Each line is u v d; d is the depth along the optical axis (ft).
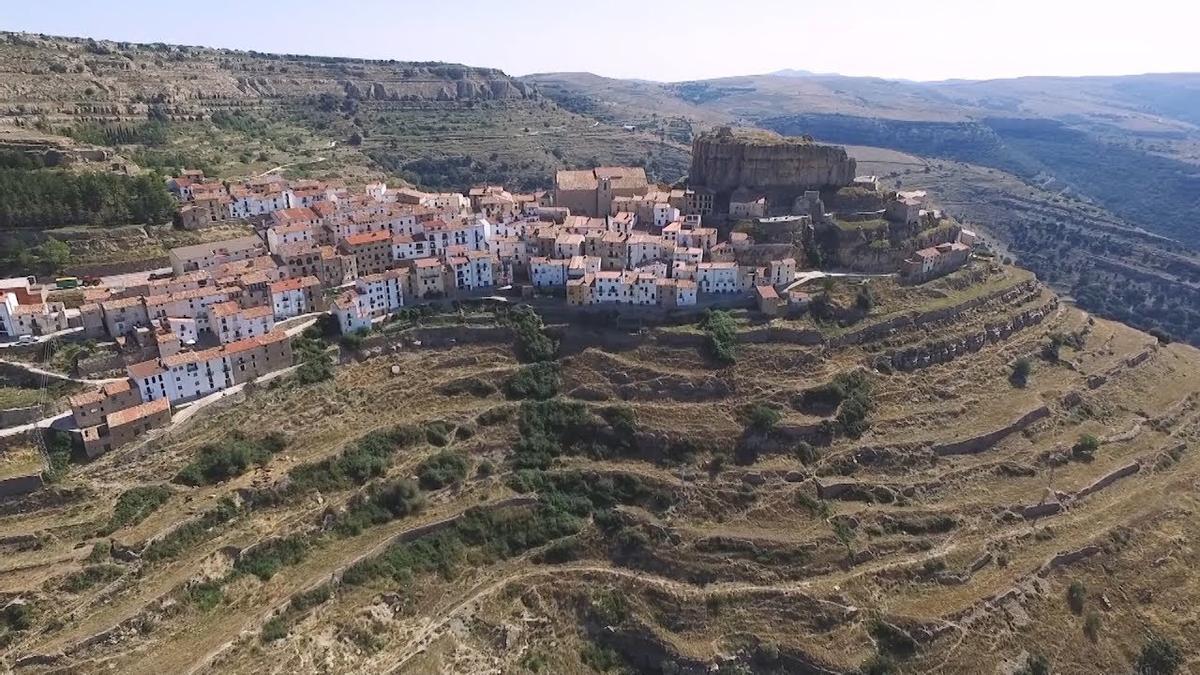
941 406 503.20
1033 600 388.37
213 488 370.73
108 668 295.28
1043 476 467.93
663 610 375.25
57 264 480.23
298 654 318.24
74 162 566.77
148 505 352.49
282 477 382.01
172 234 540.11
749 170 638.53
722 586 385.91
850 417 475.31
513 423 460.14
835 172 645.51
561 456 451.12
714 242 584.40
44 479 343.87
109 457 360.89
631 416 461.37
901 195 651.66
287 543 363.56
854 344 527.40
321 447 411.54
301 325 470.39
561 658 357.00
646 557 399.03
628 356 496.23
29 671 286.25
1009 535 422.82
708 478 435.53
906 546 412.77
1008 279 641.40
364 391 451.94
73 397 366.43
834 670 352.49
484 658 346.33
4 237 479.82
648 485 429.38
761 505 426.10
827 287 558.56
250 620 324.19
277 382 427.33
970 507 436.76
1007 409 509.35
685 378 480.64
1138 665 367.45
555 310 524.11
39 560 318.45
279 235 538.88
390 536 382.01
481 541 400.67
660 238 578.66
